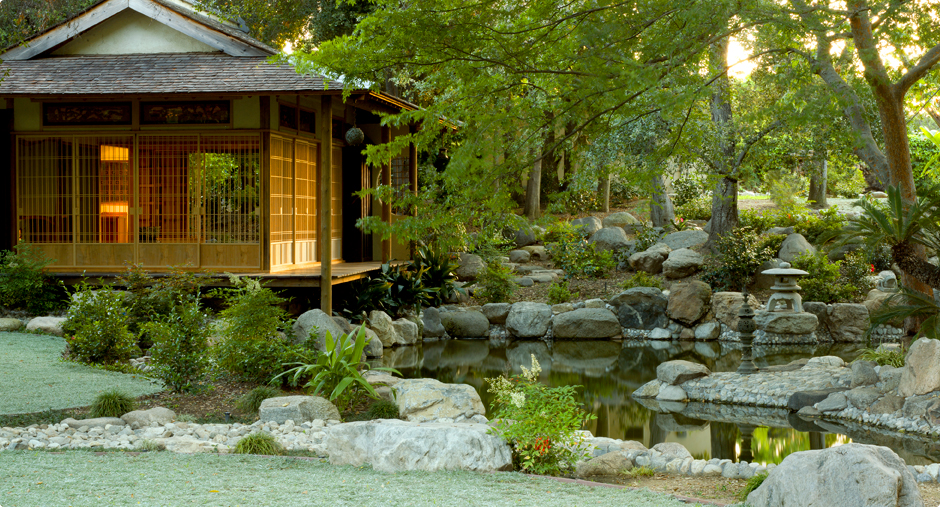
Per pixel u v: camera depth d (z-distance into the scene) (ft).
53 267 49.39
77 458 20.27
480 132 25.44
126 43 52.21
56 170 49.52
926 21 29.17
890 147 35.35
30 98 45.78
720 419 33.06
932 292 35.96
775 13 23.44
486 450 20.15
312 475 18.97
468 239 28.50
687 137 29.45
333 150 58.23
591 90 24.62
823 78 28.84
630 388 39.63
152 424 26.09
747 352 39.73
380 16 23.93
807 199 87.61
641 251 72.33
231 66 48.37
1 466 18.89
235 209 48.32
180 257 48.70
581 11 23.95
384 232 26.89
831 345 53.98
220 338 36.19
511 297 64.90
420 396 29.96
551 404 21.50
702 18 22.07
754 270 63.67
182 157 48.60
